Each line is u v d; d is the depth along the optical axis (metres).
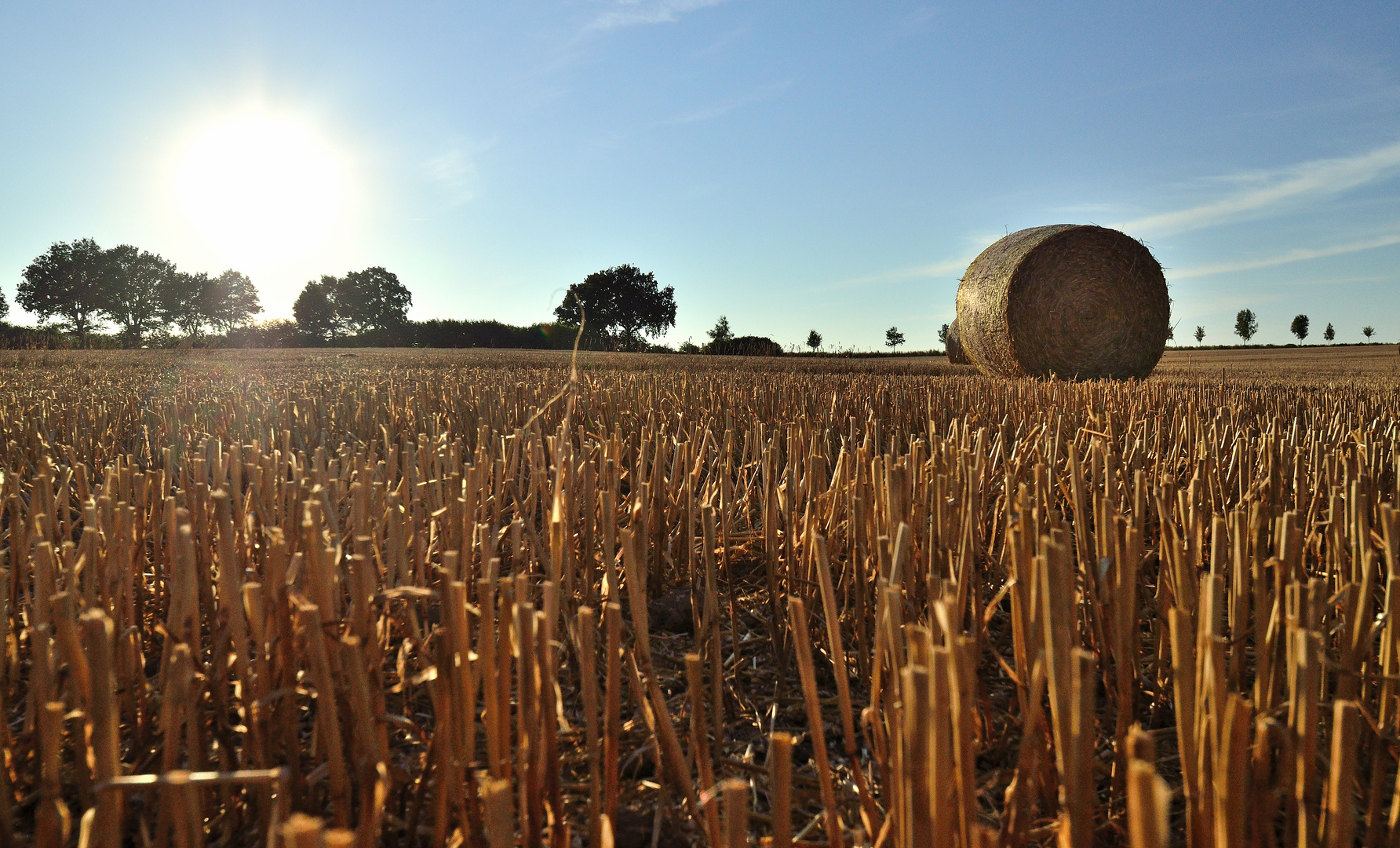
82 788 1.38
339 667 1.46
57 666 1.71
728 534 2.71
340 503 2.52
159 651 2.31
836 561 2.69
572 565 2.34
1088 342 14.02
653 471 2.95
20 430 4.86
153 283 83.69
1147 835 0.82
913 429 5.84
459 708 1.36
